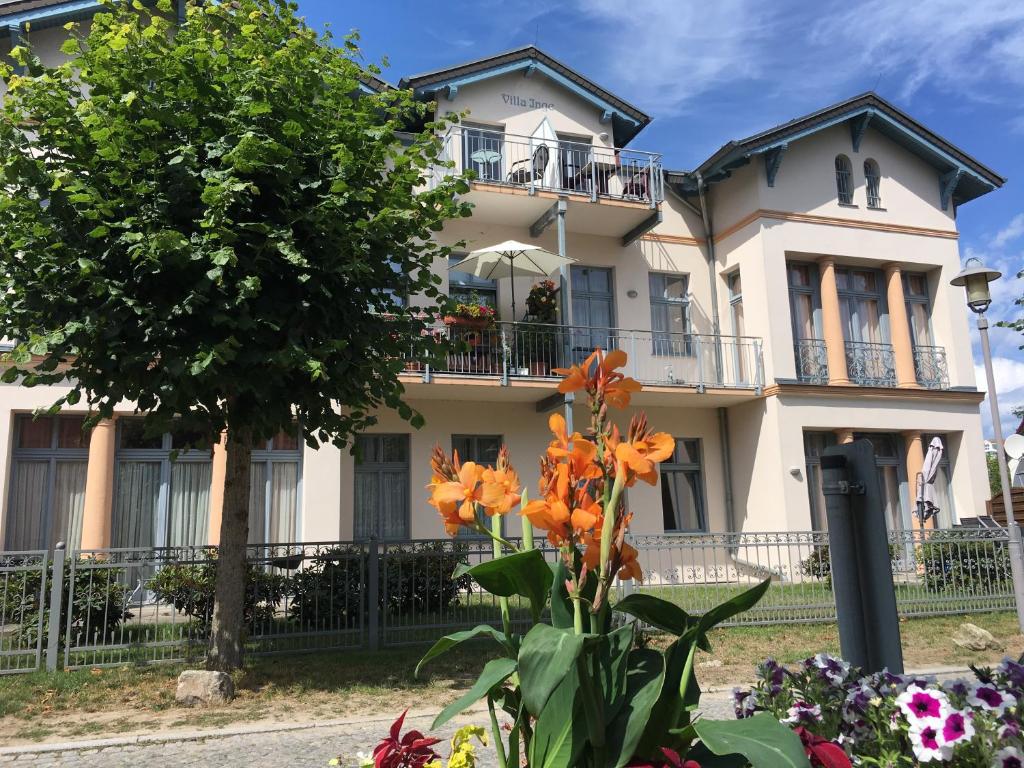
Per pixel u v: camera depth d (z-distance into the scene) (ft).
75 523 37.11
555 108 50.29
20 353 18.44
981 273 31.45
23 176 20.36
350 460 43.19
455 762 7.74
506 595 6.44
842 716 7.91
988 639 27.14
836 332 49.83
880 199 52.65
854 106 50.90
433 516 44.24
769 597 31.42
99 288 18.93
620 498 6.34
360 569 27.73
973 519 47.83
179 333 20.26
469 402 45.93
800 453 46.91
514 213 46.93
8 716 19.24
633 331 47.57
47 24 38.34
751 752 5.07
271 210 21.71
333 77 22.90
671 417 50.26
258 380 20.45
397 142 24.35
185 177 20.02
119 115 20.24
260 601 26.76
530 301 46.37
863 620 9.27
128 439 38.58
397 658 25.72
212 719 18.89
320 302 21.71
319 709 19.89
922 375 52.70
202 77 21.07
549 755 6.19
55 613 23.77
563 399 43.96
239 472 23.57
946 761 6.77
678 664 6.40
